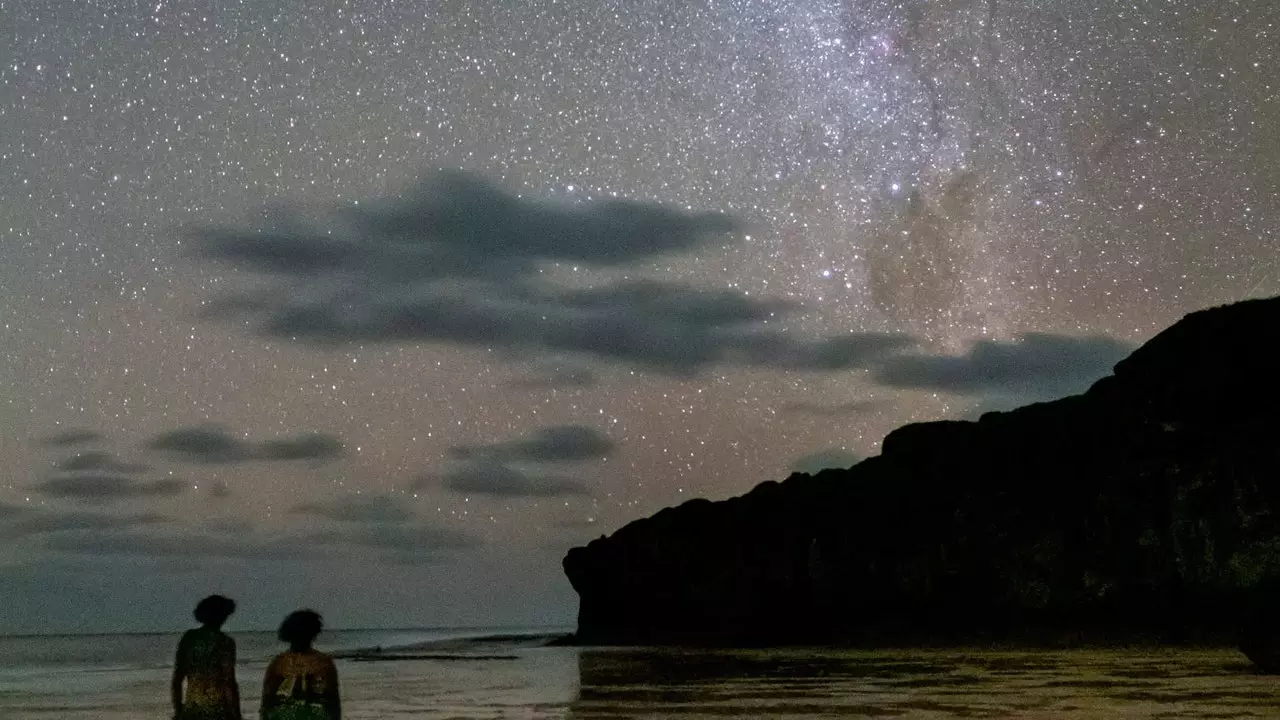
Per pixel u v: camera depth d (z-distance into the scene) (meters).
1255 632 30.95
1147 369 61.00
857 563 65.62
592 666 44.62
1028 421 65.25
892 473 69.50
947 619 58.97
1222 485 52.12
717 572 73.62
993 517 60.41
